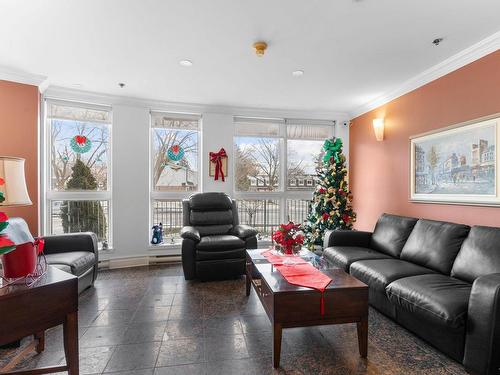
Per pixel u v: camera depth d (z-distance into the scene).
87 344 1.99
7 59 2.79
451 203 2.76
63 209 3.76
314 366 1.75
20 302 1.31
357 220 4.53
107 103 3.90
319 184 4.48
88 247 3.08
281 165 4.77
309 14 2.04
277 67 2.97
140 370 1.71
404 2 1.90
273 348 1.74
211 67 2.97
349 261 2.75
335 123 4.86
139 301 2.74
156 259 4.13
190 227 3.60
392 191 3.70
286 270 2.13
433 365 1.75
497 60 2.35
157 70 3.06
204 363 1.78
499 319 1.52
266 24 2.18
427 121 3.10
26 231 2.65
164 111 4.23
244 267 3.40
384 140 3.86
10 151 3.06
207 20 2.13
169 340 2.04
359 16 2.06
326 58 2.76
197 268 3.26
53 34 2.32
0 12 2.01
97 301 2.74
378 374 1.67
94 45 2.51
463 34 2.30
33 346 1.72
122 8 1.98
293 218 4.84
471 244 2.19
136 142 4.05
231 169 4.48
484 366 1.55
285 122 4.70
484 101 2.46
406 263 2.56
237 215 4.08
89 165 3.90
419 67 2.95
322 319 1.76
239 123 4.57
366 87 3.55
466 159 2.61
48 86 3.48
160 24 2.18
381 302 2.37
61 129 3.74
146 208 4.11
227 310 2.54
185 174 4.40
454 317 1.64
